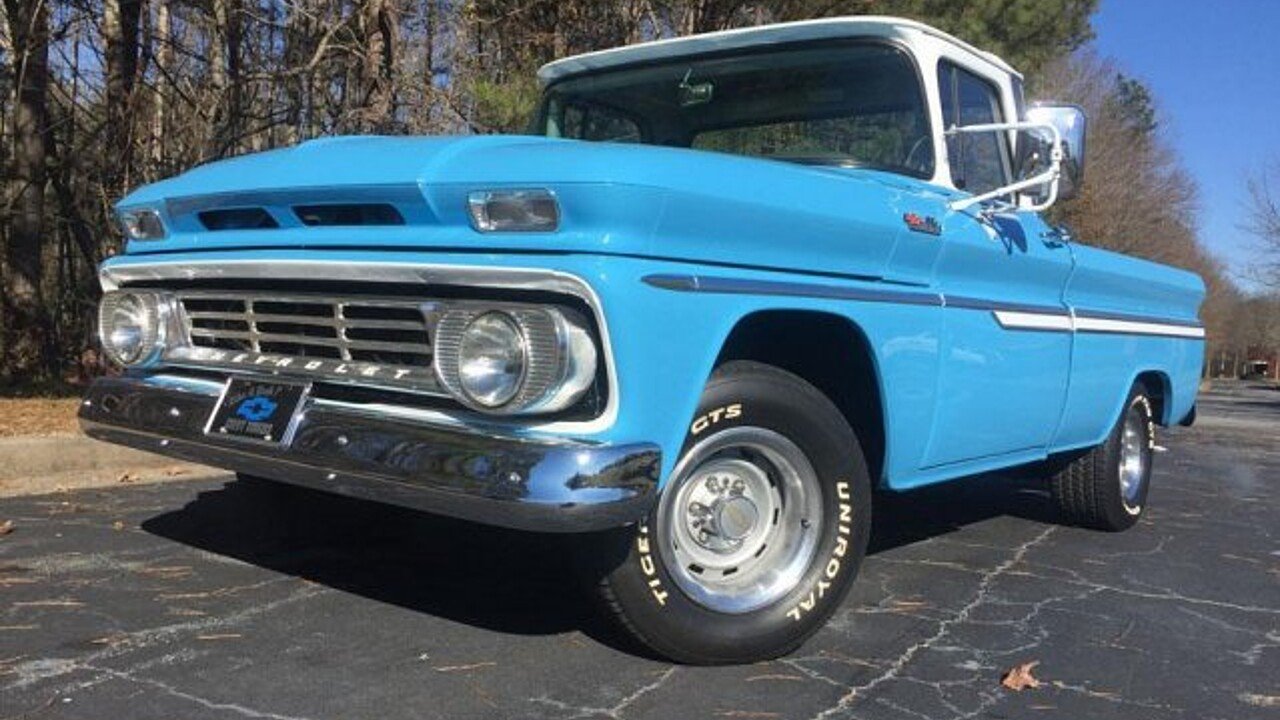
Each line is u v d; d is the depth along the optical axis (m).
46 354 11.88
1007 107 5.14
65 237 12.29
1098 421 5.75
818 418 3.69
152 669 3.43
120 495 5.95
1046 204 4.87
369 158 3.46
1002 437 4.81
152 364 4.05
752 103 4.93
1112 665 3.92
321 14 10.08
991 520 6.37
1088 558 5.55
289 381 3.56
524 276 3.04
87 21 10.33
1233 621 4.55
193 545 4.89
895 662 3.81
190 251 3.95
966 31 14.04
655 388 3.12
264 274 3.60
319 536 5.09
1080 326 5.32
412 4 10.41
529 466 2.96
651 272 3.09
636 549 3.35
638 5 10.59
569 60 5.41
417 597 4.23
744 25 11.26
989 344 4.54
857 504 3.84
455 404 3.28
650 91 5.21
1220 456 11.36
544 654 3.66
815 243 3.64
